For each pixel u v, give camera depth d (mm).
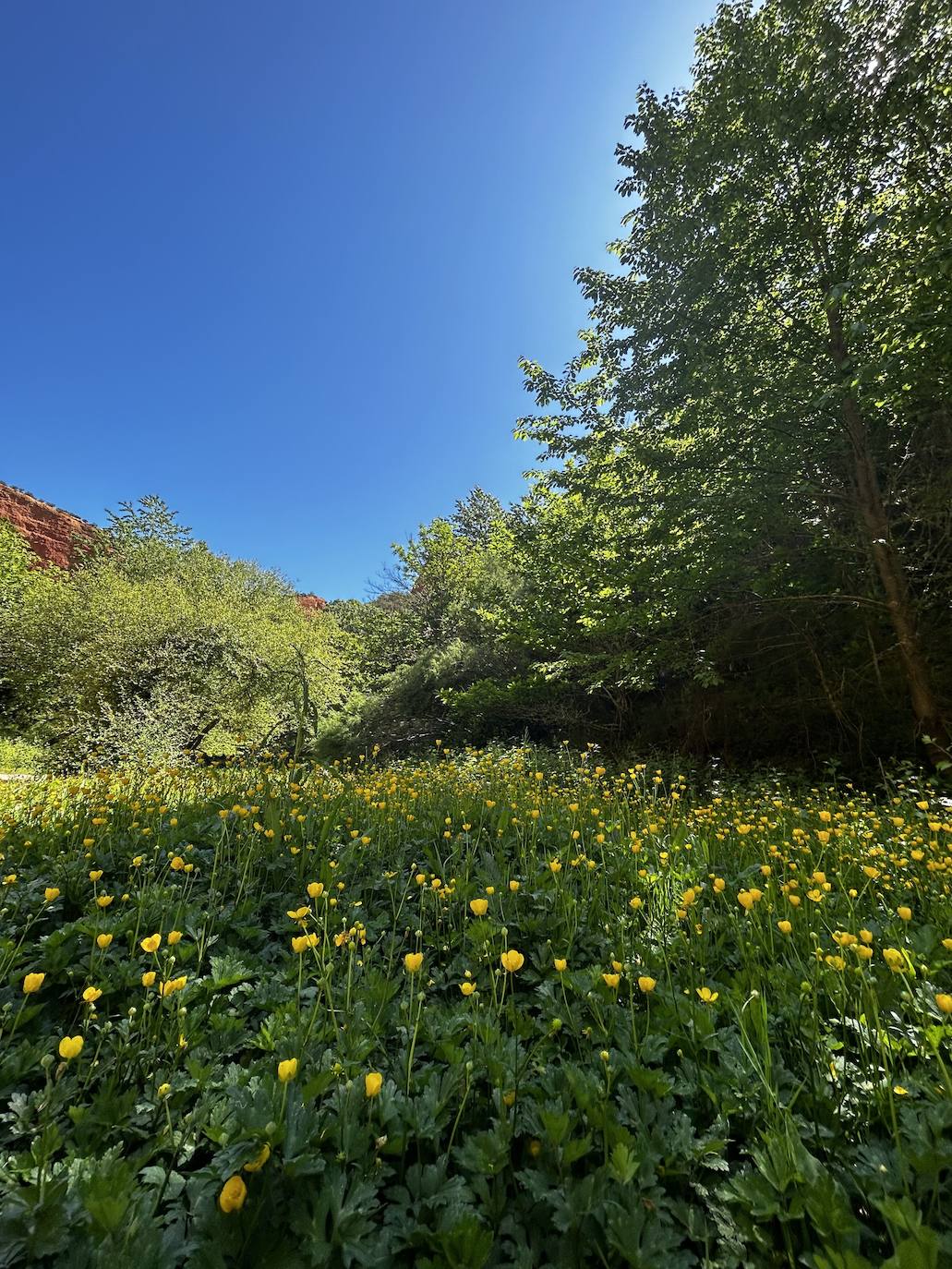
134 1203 1058
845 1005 1666
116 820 3621
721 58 6980
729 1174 1204
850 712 7746
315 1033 1589
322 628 19672
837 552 7668
